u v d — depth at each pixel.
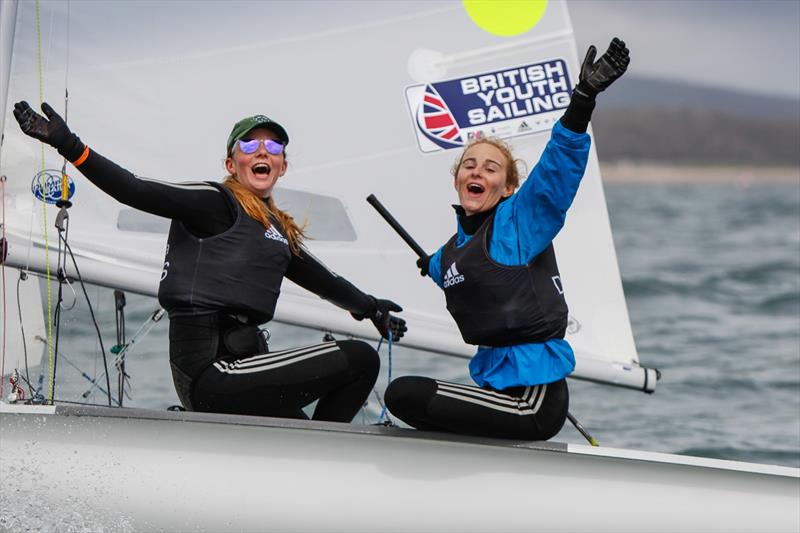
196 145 15.18
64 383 18.52
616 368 15.84
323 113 15.55
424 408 11.45
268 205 12.67
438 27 15.73
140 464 11.27
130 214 14.51
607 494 11.88
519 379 11.59
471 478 11.73
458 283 11.73
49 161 14.20
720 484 12.09
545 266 11.75
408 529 11.55
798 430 21.77
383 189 15.61
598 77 10.88
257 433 11.50
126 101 14.97
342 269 15.48
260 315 12.08
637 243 48.44
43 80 14.61
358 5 15.57
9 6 13.93
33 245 14.07
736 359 27.52
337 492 11.50
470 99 15.77
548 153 11.25
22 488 11.10
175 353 11.94
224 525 11.30
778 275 39.19
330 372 11.91
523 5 15.82
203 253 11.90
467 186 11.92
